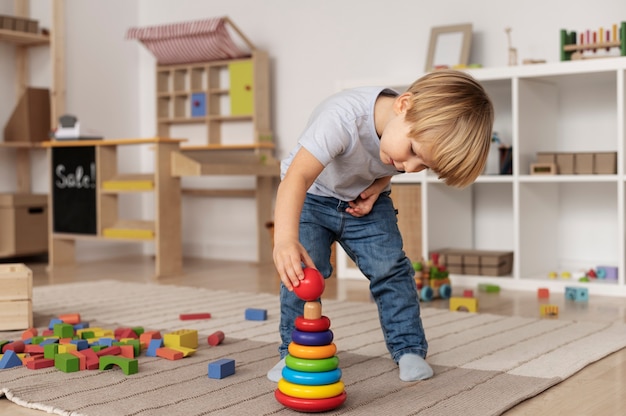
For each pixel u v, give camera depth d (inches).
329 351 50.4
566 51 114.9
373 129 55.6
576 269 124.3
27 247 152.6
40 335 78.6
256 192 152.7
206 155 137.7
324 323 50.6
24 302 82.1
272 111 158.9
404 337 62.3
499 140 122.1
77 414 50.9
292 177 52.1
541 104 119.6
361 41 146.9
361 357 67.7
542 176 111.0
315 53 152.9
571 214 125.3
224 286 120.8
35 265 154.1
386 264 61.9
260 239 152.9
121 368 63.2
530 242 117.5
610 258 122.0
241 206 164.1
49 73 161.2
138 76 176.7
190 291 112.9
